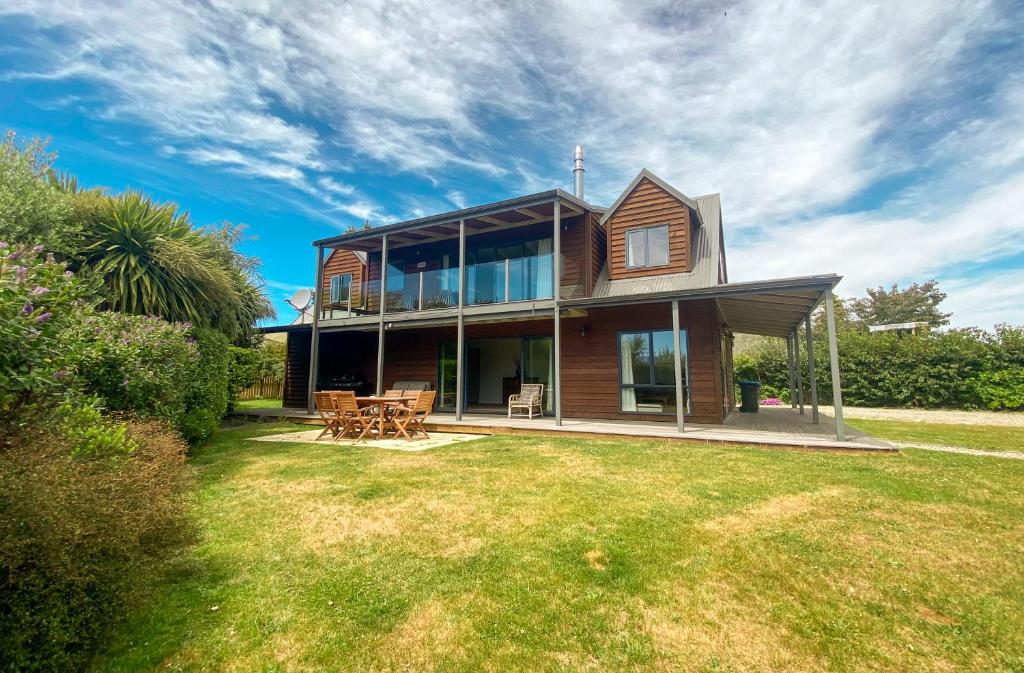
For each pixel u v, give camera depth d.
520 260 11.13
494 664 2.25
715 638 2.44
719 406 10.19
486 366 15.88
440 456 6.95
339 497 4.82
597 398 11.44
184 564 3.28
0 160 7.45
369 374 15.05
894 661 2.26
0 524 2.02
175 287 9.17
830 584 2.95
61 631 2.08
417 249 14.90
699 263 11.23
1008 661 2.25
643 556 3.35
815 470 5.80
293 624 2.58
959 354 16.05
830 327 7.45
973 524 3.92
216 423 8.62
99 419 4.20
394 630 2.53
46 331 2.69
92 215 8.87
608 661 2.27
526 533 3.79
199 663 2.25
